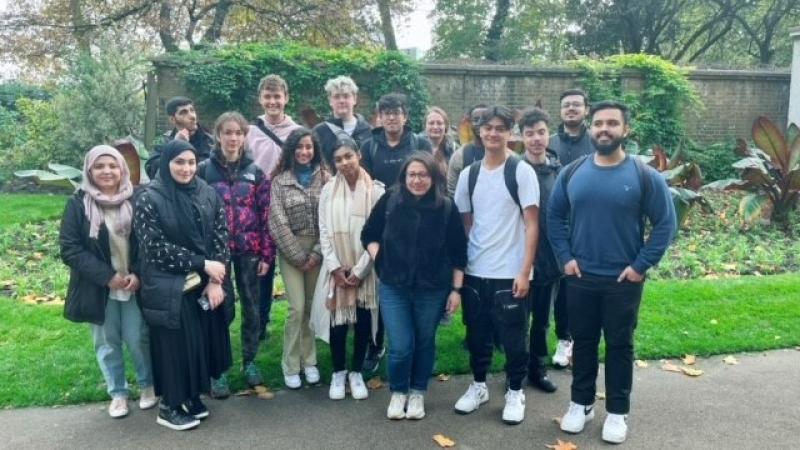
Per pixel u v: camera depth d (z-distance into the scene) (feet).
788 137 31.91
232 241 14.06
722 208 34.27
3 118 59.62
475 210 12.84
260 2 58.70
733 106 49.75
